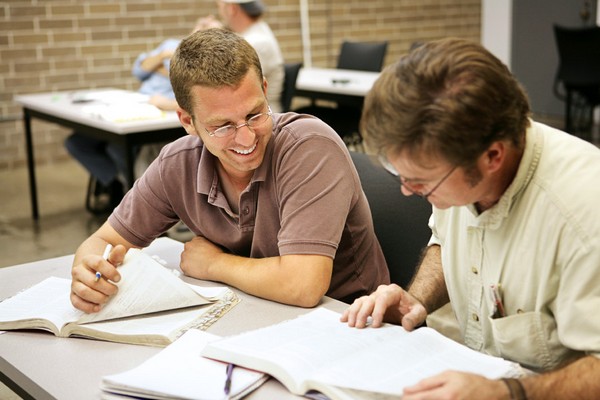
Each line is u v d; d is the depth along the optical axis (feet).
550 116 24.52
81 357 4.23
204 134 4.93
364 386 3.41
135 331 4.40
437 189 3.38
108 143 14.40
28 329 4.66
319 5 23.70
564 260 3.58
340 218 5.03
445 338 3.94
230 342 3.97
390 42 25.43
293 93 14.46
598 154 3.69
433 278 4.77
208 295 4.89
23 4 18.83
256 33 14.17
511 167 3.66
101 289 4.62
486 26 25.81
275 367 3.66
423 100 3.17
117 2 20.13
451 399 3.15
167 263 5.84
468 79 3.17
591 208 3.48
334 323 4.23
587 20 22.86
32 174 14.84
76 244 13.50
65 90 19.86
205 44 4.82
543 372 3.76
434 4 26.00
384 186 6.12
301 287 4.82
